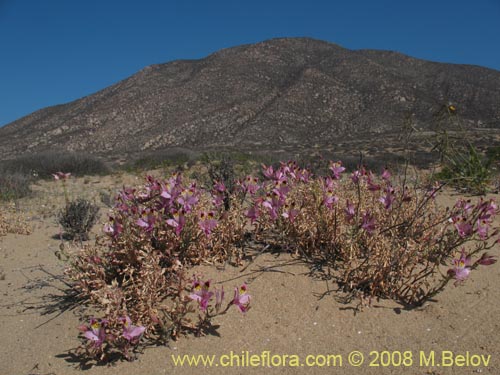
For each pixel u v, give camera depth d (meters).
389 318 2.89
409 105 71.12
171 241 3.41
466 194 5.96
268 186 4.19
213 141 63.31
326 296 3.11
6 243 5.19
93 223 5.79
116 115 74.25
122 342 2.65
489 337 2.63
